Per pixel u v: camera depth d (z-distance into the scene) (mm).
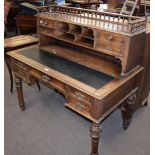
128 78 1511
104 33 1474
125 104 1863
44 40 2102
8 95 2592
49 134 1990
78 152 1795
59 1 3314
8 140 1915
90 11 1742
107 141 1917
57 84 1604
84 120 2178
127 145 1875
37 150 1813
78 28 1753
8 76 3045
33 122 2143
